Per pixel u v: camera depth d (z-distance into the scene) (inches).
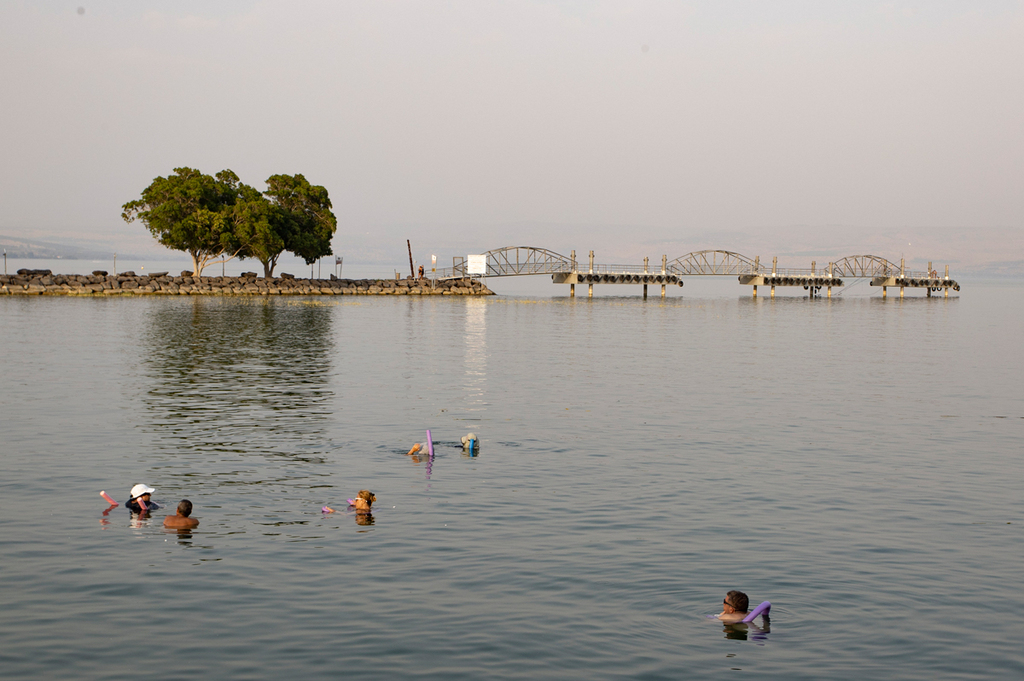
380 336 2444.6
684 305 4817.9
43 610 514.9
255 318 3061.0
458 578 571.2
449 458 926.4
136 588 548.7
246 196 4972.9
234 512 716.0
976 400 1397.6
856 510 745.0
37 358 1795.0
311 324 2849.4
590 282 5349.4
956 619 519.5
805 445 1019.9
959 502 775.1
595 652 470.0
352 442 1000.9
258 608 519.8
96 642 474.9
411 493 781.3
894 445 1026.1
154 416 1148.5
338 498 762.8
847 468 903.7
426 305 4239.7
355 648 470.0
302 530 669.3
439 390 1423.5
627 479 842.8
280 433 1047.0
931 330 3137.3
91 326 2623.0
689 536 665.6
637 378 1619.1
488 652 467.5
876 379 1663.4
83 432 1034.7
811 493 799.1
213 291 4822.8
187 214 4739.2
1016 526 703.7
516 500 761.0
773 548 639.8
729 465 910.4
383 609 520.4
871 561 615.8
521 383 1523.1
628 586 561.3
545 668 451.2
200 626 495.5
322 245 5305.1
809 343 2500.0
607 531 675.4
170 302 4020.7
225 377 1545.3
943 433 1107.3
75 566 585.9
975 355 2186.3
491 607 525.7
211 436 1023.0
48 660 454.0
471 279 5738.2
